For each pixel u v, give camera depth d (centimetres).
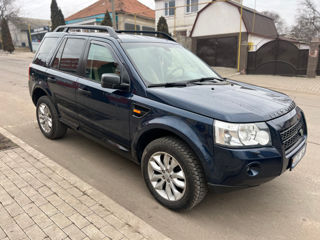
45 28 3716
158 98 276
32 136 481
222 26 1903
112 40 338
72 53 395
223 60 1992
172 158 265
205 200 305
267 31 2052
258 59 1708
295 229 259
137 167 378
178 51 393
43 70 442
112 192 314
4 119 584
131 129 299
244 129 234
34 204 268
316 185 341
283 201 306
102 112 333
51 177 322
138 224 244
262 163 235
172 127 254
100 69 343
